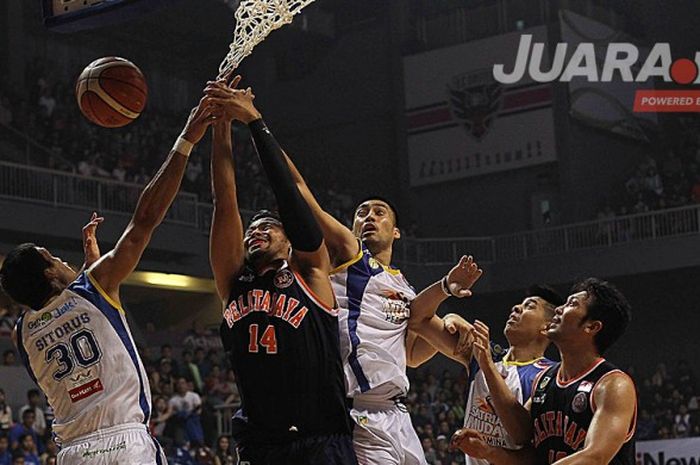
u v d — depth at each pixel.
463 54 25.25
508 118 24.69
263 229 4.28
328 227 4.55
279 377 4.06
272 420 4.07
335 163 27.00
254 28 4.39
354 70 26.97
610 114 24.44
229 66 4.33
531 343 5.26
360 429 4.46
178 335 19.72
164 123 24.36
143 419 4.24
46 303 4.28
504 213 24.77
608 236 23.05
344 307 4.56
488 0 25.19
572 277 23.05
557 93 24.19
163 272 20.30
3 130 20.52
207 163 23.14
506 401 4.45
